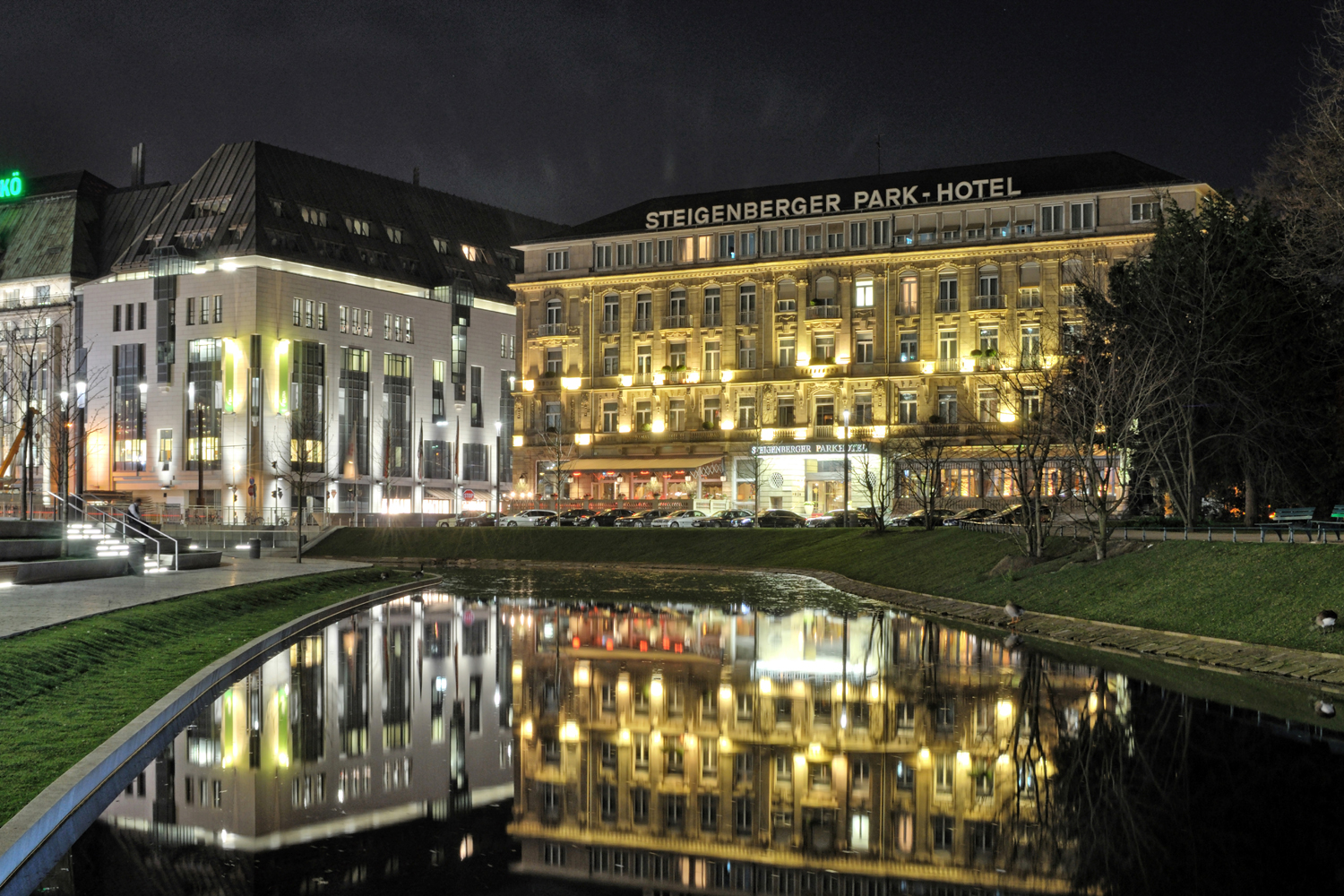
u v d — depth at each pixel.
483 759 17.47
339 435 121.50
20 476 123.31
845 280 94.31
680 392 98.88
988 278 90.75
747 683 24.48
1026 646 31.11
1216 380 50.28
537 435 102.94
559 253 103.44
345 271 123.56
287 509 106.44
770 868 12.52
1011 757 17.44
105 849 12.73
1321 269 45.91
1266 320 51.06
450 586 56.31
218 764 16.84
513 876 12.20
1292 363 51.44
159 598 34.34
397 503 127.62
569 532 81.62
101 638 25.03
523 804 15.05
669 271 99.00
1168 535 43.97
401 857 12.79
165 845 12.93
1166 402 49.25
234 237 117.62
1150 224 85.69
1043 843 13.29
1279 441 51.69
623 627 35.97
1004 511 76.31
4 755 15.36
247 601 37.91
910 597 46.66
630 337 100.50
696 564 71.62
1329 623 26.81
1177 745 18.20
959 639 32.69
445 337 133.75
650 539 77.88
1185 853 12.83
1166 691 23.33
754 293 97.44
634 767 17.00
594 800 15.27
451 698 22.69
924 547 56.72
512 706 21.83
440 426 133.00
